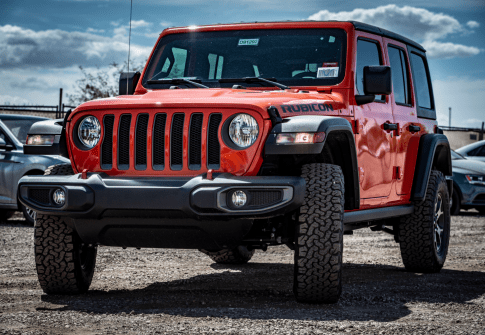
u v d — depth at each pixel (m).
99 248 7.55
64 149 4.71
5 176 10.12
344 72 5.22
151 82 5.51
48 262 4.63
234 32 5.63
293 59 5.36
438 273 6.39
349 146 4.65
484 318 4.05
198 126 4.25
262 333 3.54
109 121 4.43
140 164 4.34
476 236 9.56
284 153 4.07
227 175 4.09
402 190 6.16
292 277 5.87
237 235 4.23
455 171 13.35
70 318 3.91
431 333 3.61
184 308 4.25
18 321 3.82
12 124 10.74
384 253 7.78
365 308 4.33
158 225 4.21
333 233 4.23
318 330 3.63
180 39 5.74
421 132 6.63
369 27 5.70
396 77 6.23
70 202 4.20
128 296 4.72
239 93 4.66
